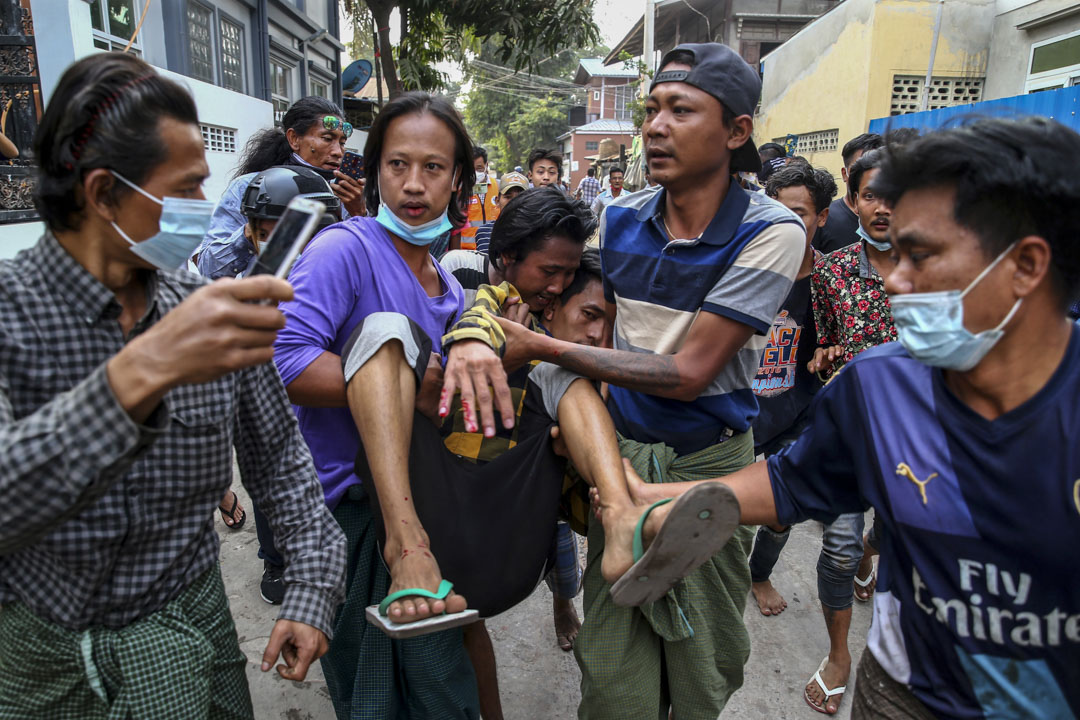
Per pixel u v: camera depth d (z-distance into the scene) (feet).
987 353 3.50
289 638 4.59
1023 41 28.27
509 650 9.26
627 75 122.62
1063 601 3.49
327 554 4.83
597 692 5.96
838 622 8.25
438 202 5.84
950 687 3.90
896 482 3.89
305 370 5.43
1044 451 3.40
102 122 3.33
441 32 38.29
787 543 11.97
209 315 2.95
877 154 8.17
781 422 9.34
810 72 36.29
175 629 4.18
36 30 13.21
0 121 12.96
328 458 6.02
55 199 3.44
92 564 3.79
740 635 6.50
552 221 6.21
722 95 5.60
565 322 6.86
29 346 3.51
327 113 12.41
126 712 3.94
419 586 4.81
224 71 25.85
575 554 8.85
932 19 29.91
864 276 8.90
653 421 6.41
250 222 9.09
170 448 3.91
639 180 32.73
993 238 3.28
